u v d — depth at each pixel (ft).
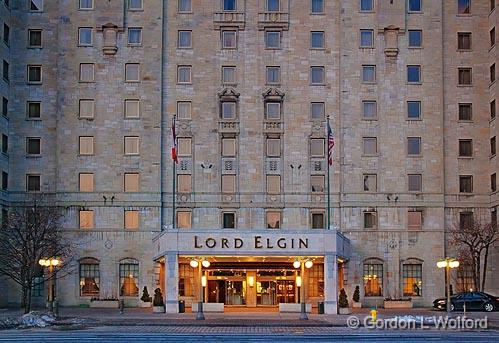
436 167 269.03
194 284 260.83
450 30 272.92
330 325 177.06
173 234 220.43
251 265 257.34
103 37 270.26
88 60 269.85
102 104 269.03
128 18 270.67
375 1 270.87
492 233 257.14
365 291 264.93
